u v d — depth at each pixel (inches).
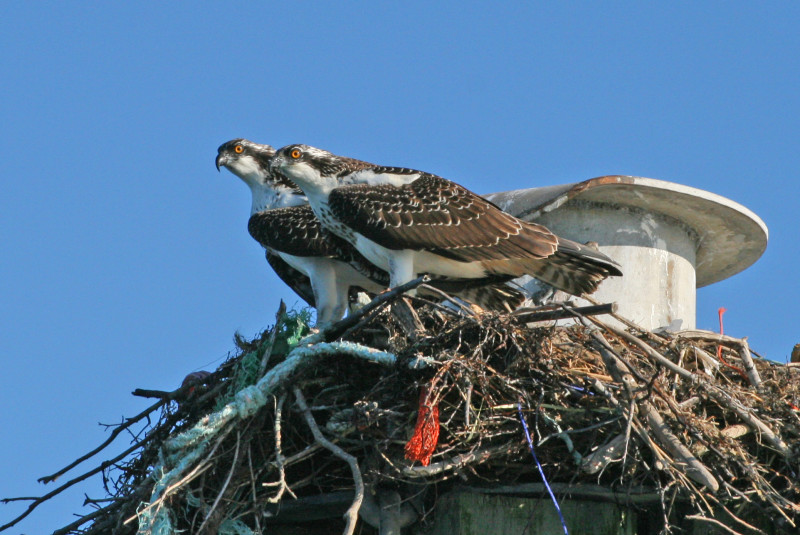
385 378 480.1
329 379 503.5
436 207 583.8
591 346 488.7
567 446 479.5
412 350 481.4
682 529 518.9
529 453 487.5
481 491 505.0
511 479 502.3
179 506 497.4
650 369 499.2
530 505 506.6
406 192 587.2
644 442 473.7
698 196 629.3
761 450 504.1
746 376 522.3
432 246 578.6
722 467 483.2
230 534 491.8
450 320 500.4
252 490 488.7
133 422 560.4
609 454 464.1
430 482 486.9
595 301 593.3
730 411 495.5
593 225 636.7
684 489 487.8
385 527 500.4
